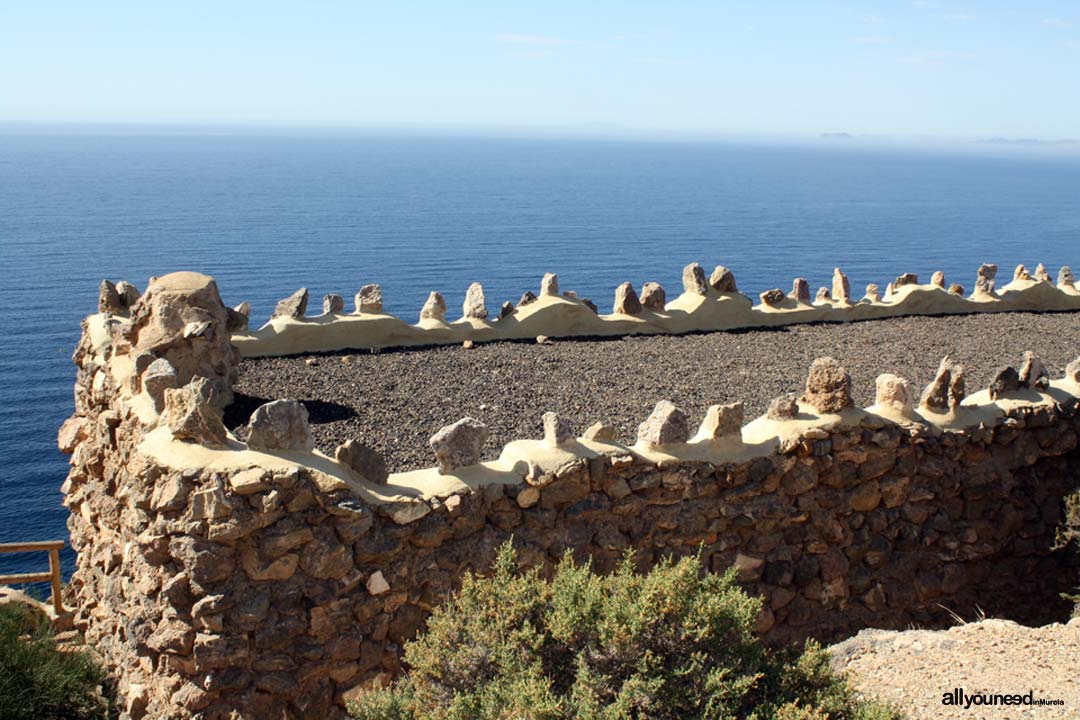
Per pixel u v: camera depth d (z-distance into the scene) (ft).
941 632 33.53
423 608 30.35
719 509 34.63
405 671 30.14
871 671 30.96
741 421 35.19
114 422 38.32
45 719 35.73
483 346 56.29
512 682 23.56
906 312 71.61
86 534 44.34
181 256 451.94
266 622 27.96
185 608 27.63
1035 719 26.71
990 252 579.89
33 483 142.82
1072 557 41.06
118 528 36.40
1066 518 41.37
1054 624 33.37
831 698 23.70
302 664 28.53
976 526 40.09
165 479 28.02
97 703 36.09
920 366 54.65
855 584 37.60
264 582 27.96
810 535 36.40
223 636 27.48
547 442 32.60
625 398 46.11
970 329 66.49
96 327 47.14
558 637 24.41
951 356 57.62
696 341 60.03
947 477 39.34
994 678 29.32
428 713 23.95
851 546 37.37
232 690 27.78
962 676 29.66
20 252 445.37
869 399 47.01
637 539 33.37
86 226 569.64
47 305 303.68
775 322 66.28
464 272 422.82
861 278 446.19
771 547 35.76
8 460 152.66
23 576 46.16
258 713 28.02
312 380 47.32
